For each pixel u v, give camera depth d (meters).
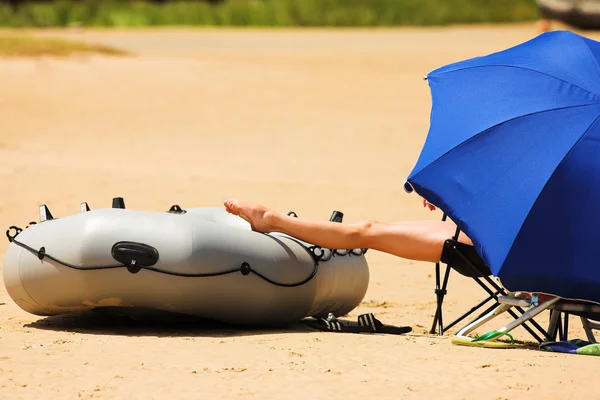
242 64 86.19
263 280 19.58
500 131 18.72
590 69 19.22
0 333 19.56
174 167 49.75
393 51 98.81
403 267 30.17
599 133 18.20
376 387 15.30
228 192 42.12
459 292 26.94
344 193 42.59
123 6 143.88
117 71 79.88
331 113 68.69
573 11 125.88
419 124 64.94
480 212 18.39
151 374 16.02
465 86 19.89
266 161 52.34
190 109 69.44
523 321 18.92
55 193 41.25
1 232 34.19
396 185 45.38
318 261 20.62
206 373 16.09
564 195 17.95
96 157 53.03
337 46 104.88
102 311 20.56
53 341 18.69
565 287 18.25
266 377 15.86
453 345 18.81
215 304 19.36
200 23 140.50
